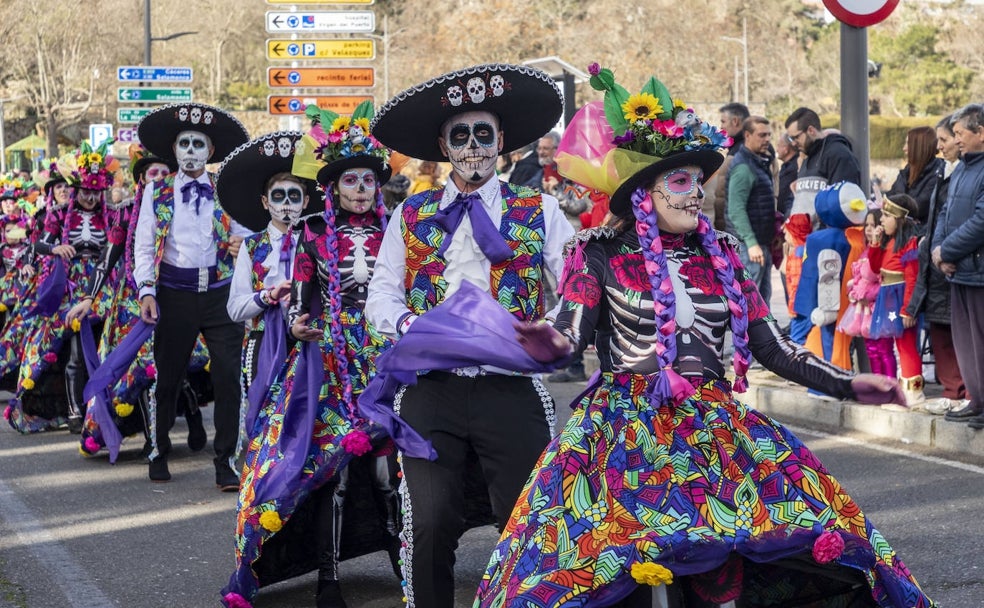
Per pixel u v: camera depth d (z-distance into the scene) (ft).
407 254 14.94
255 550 16.93
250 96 279.69
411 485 14.20
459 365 13.46
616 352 12.50
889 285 27.55
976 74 274.77
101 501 24.63
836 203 28.27
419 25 283.38
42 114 221.46
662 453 11.87
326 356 17.28
